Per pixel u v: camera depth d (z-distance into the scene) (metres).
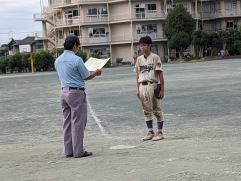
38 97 24.73
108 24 80.94
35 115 16.67
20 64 77.12
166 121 12.96
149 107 9.67
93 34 80.88
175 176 6.30
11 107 20.23
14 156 9.03
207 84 25.22
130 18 78.88
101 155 8.40
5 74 72.06
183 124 12.19
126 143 9.64
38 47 101.19
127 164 7.31
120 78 37.72
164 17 80.06
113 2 80.06
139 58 9.73
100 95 23.08
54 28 84.75
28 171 7.47
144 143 9.37
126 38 80.06
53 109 18.25
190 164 6.95
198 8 84.19
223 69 40.16
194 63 62.59
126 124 13.05
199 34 75.19
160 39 80.31
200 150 8.02
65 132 8.58
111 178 6.48
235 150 7.85
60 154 8.94
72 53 8.52
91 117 14.94
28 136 12.05
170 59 77.19
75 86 8.37
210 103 16.62
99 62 8.68
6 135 12.48
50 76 51.12
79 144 8.40
